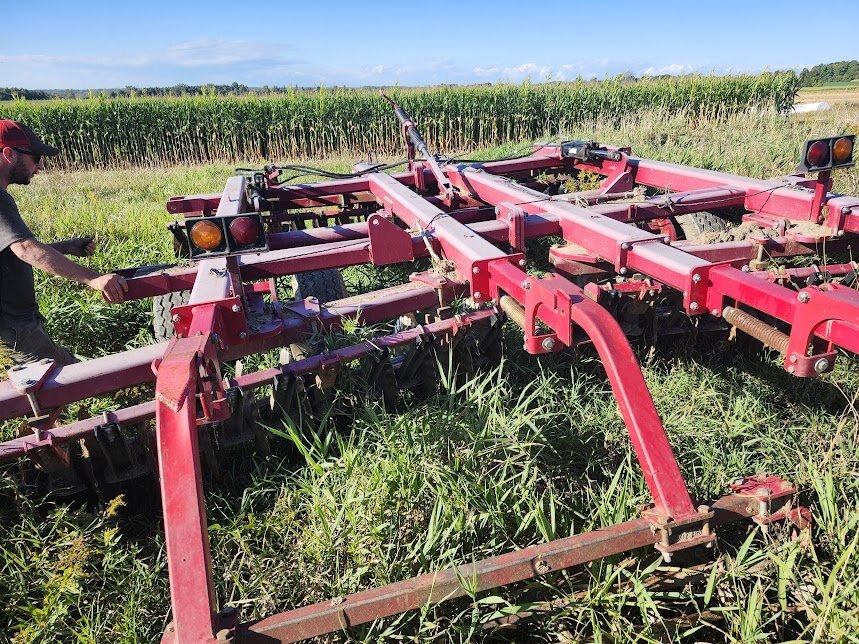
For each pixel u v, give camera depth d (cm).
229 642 161
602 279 385
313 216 628
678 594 208
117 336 495
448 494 261
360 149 2097
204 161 2055
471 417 308
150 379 270
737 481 220
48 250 329
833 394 340
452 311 357
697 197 411
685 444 305
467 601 224
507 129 2081
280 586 240
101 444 272
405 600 186
